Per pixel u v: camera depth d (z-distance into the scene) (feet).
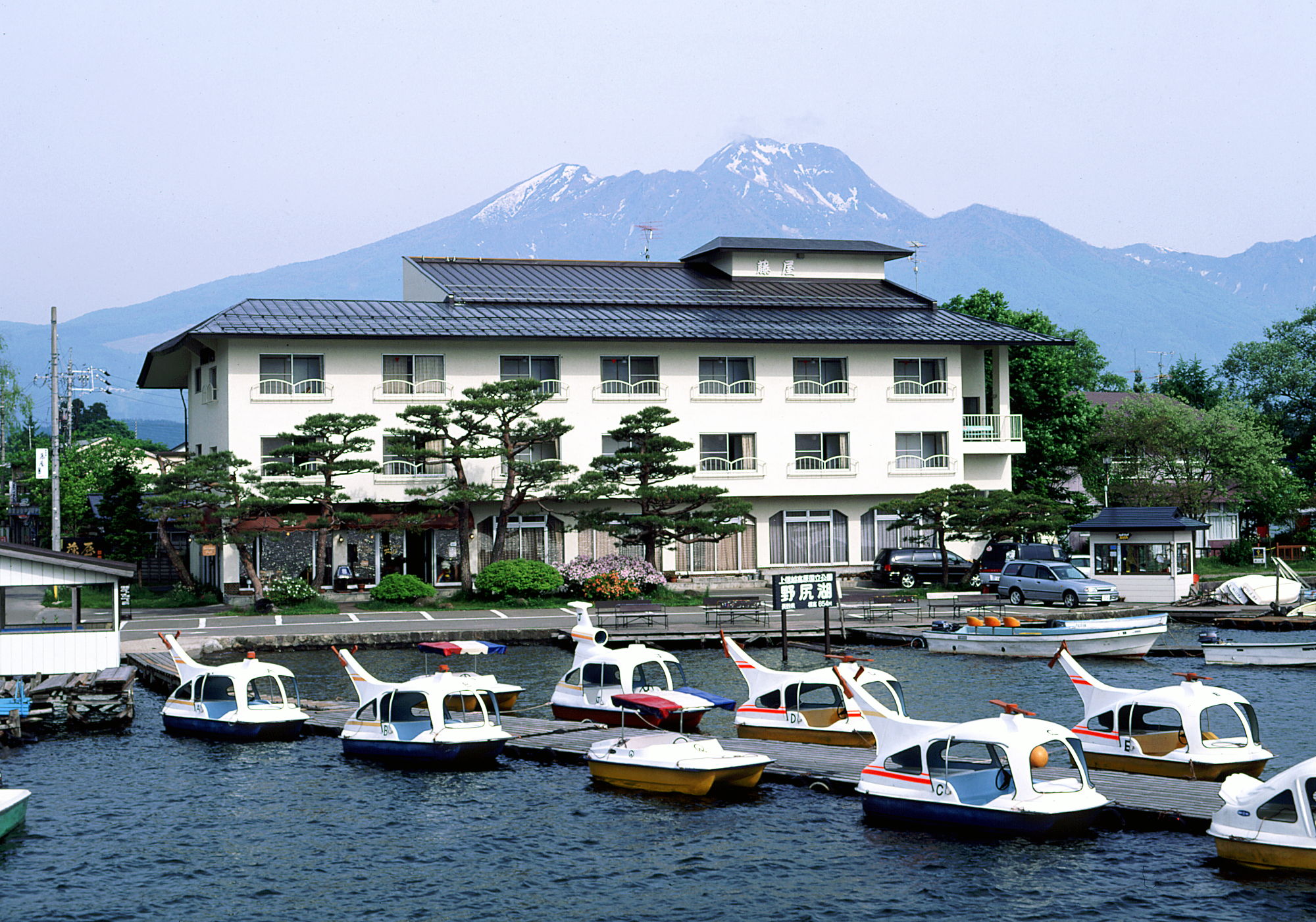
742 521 200.64
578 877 73.00
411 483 199.21
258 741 109.60
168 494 177.78
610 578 189.26
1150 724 91.56
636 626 165.89
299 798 90.17
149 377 250.37
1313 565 251.80
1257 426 268.82
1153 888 69.41
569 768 98.89
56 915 67.41
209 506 183.01
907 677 133.90
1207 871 71.82
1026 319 266.36
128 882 72.43
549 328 209.05
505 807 87.45
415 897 70.13
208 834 81.30
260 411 193.77
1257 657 141.59
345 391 198.59
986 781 78.23
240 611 178.40
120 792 91.71
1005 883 70.69
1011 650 148.87
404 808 87.30
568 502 207.00
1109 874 71.61
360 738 102.06
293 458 186.19
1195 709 88.53
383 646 156.76
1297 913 65.67
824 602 145.18
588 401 211.20
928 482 227.61
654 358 214.90
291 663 144.87
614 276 247.29
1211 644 148.15
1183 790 83.51
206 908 68.59
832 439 225.15
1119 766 91.71
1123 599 189.98
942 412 229.25
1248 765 88.33
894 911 67.15
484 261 249.55
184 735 112.47
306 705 120.26
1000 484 238.89
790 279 255.29
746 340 214.07
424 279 237.25
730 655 108.78
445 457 186.19
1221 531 275.59
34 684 119.14
